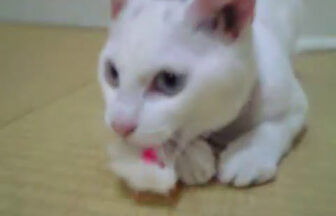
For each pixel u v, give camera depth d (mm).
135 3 373
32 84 600
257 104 417
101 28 876
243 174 400
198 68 351
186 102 354
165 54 345
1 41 786
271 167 406
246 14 362
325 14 781
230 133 433
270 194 399
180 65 346
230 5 361
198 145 404
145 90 352
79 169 432
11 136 481
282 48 473
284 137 429
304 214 380
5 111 530
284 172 423
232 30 365
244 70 371
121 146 394
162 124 352
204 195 399
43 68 655
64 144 466
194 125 377
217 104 367
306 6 778
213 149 429
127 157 387
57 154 452
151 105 351
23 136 480
